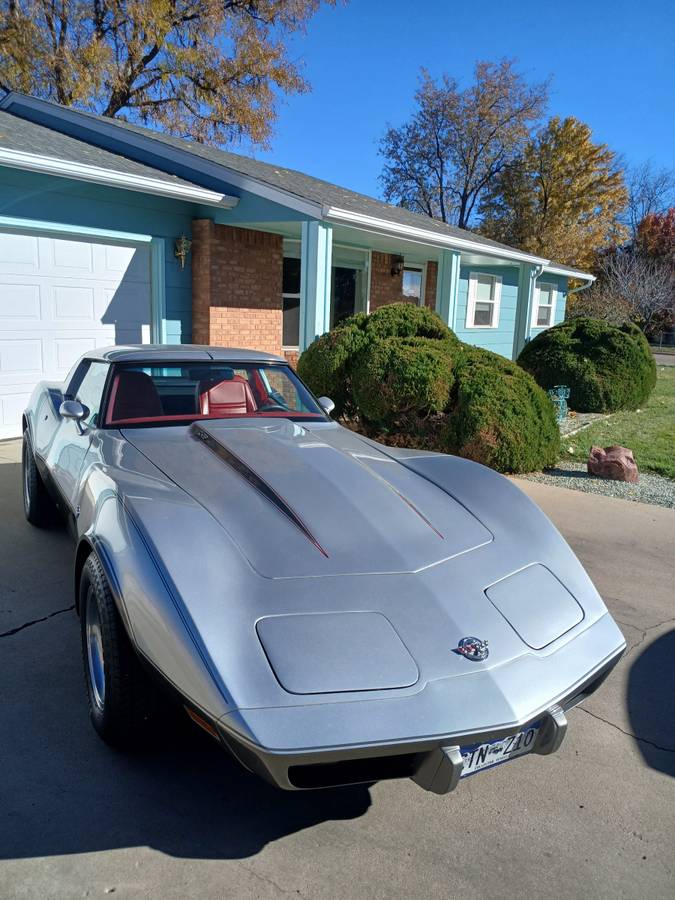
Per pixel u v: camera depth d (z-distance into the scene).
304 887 1.92
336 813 2.23
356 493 2.65
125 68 19.47
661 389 16.23
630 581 4.33
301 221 8.70
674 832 2.21
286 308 11.67
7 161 6.77
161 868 1.96
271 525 2.35
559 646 2.20
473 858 2.06
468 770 1.96
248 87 20.53
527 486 6.60
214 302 9.62
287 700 1.78
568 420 10.95
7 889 1.85
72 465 3.42
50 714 2.66
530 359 12.59
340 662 1.88
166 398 3.66
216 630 1.90
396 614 2.07
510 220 37.28
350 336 7.30
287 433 3.40
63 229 7.71
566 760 2.57
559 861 2.06
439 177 39.72
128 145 9.64
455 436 6.82
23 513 5.02
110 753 2.46
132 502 2.39
